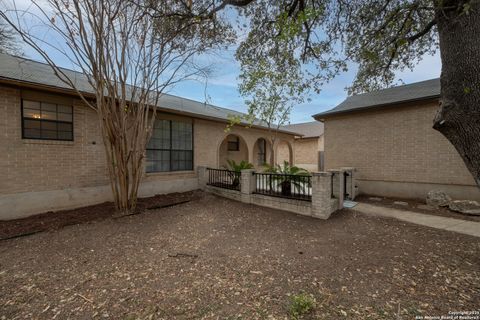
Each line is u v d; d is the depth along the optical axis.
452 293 2.49
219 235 4.52
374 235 4.38
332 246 3.88
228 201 7.56
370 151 8.58
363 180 8.74
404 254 3.50
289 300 2.40
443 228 4.71
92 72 5.19
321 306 2.30
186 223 5.30
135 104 6.45
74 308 2.31
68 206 6.16
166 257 3.51
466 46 2.23
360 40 5.25
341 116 9.36
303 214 5.94
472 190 6.59
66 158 6.13
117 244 4.03
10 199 5.27
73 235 4.45
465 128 2.25
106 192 6.89
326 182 5.53
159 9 4.41
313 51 5.74
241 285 2.71
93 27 4.94
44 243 4.06
